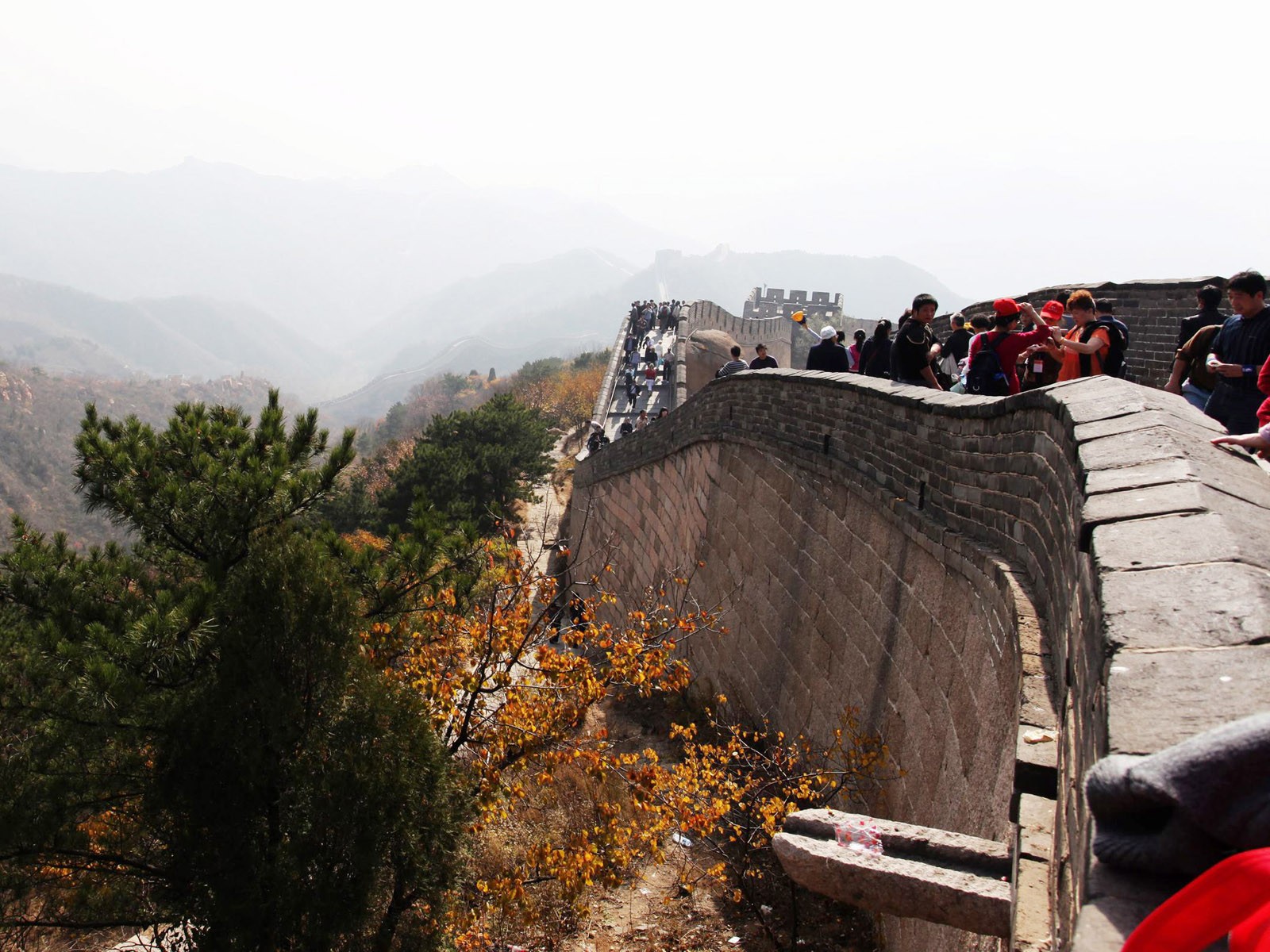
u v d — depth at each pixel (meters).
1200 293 9.14
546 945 8.68
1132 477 3.22
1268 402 4.08
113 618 7.60
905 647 8.04
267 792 6.83
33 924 7.17
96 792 6.91
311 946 6.52
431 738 7.35
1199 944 1.36
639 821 10.20
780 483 12.89
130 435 8.62
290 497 8.89
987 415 6.39
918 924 6.20
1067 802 2.88
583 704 9.04
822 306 67.56
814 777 8.98
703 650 15.36
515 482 38.34
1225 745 1.51
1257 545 2.56
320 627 6.95
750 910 8.86
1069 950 1.52
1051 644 4.48
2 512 148.12
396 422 166.75
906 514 8.27
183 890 6.82
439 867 7.14
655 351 40.53
